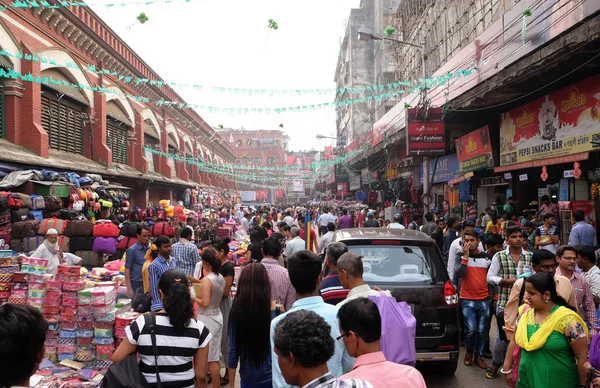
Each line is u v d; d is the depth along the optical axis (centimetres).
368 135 2823
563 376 338
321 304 329
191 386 344
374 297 332
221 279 535
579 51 827
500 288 575
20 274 570
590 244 831
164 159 3044
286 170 7756
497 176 1509
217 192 4562
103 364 545
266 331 401
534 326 353
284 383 297
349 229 688
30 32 1446
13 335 213
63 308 557
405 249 597
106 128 2091
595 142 901
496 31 1116
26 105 1395
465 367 630
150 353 338
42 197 1114
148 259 682
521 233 570
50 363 549
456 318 554
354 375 221
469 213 1542
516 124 1234
